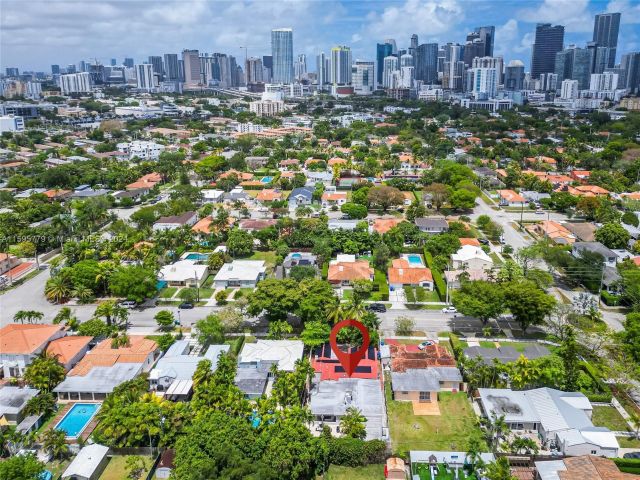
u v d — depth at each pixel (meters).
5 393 115.88
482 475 91.88
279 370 119.69
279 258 196.62
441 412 114.06
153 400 107.19
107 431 100.19
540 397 112.31
